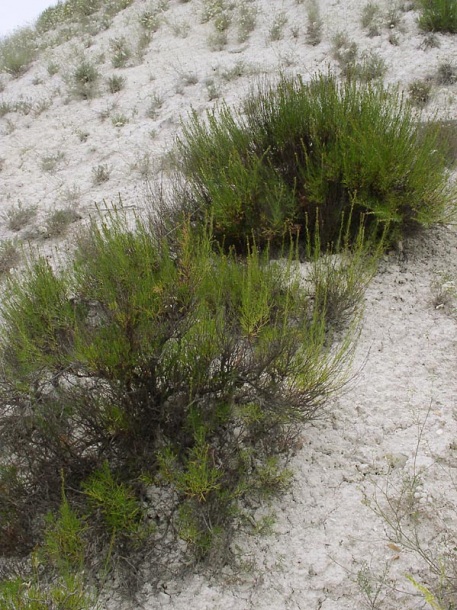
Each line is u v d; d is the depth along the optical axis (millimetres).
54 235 5859
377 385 3568
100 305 3418
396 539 2811
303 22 8977
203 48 9242
